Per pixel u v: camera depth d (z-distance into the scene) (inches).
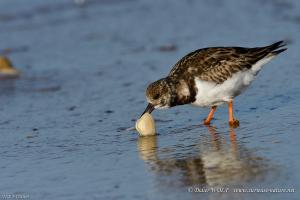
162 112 554.3
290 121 492.7
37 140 498.6
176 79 497.4
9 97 644.1
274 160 404.8
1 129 535.8
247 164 402.9
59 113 576.7
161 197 361.4
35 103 617.6
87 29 901.2
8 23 933.2
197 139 472.1
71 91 652.1
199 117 534.3
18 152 470.0
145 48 799.1
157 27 891.4
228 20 898.7
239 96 581.9
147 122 489.4
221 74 493.4
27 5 992.9
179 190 370.0
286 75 634.8
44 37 874.8
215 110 538.9
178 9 980.6
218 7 978.7
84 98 622.2
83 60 769.6
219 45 775.1
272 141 445.7
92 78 694.5
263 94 581.3
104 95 627.5
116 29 893.2
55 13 973.2
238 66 497.4
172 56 753.6
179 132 495.5
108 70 720.3
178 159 426.6
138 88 644.1
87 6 1008.2
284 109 529.3
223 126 502.3
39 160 447.5
